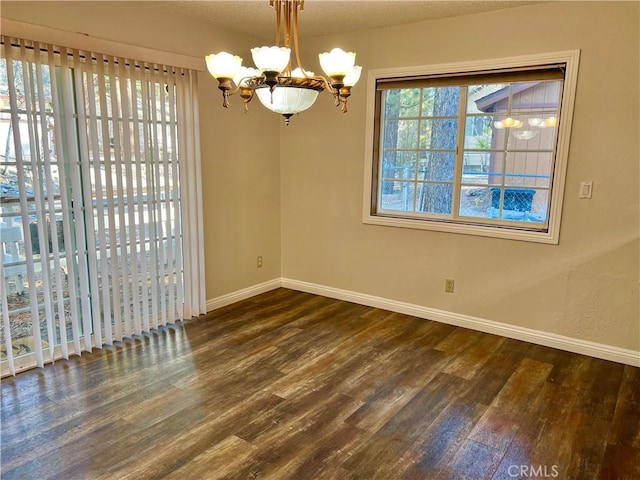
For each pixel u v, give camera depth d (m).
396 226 3.96
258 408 2.54
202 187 3.81
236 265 4.27
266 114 4.33
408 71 3.67
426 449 2.20
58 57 2.79
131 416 2.45
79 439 2.24
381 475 2.02
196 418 2.44
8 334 2.79
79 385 2.75
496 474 2.04
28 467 2.04
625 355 3.13
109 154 3.11
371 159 3.99
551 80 3.17
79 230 3.04
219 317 3.90
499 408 2.56
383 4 3.13
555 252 3.29
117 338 3.36
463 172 3.69
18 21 2.55
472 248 3.63
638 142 2.91
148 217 3.42
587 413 2.52
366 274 4.23
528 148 3.40
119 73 3.09
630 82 2.87
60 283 2.97
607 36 2.90
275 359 3.14
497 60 3.29
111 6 3.02
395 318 3.95
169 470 2.04
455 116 3.65
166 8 3.28
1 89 2.62
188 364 3.05
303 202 4.50
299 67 2.22
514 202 3.51
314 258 4.55
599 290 3.17
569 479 2.01
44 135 2.77
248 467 2.06
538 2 3.05
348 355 3.22
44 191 2.84
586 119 3.04
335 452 2.17
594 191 3.08
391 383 2.83
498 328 3.61
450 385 2.81
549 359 3.19
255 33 3.96
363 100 3.94
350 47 3.92
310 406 2.57
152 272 3.51
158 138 3.41
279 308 4.16
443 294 3.83
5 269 2.79
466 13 3.32
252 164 4.26
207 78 3.74
